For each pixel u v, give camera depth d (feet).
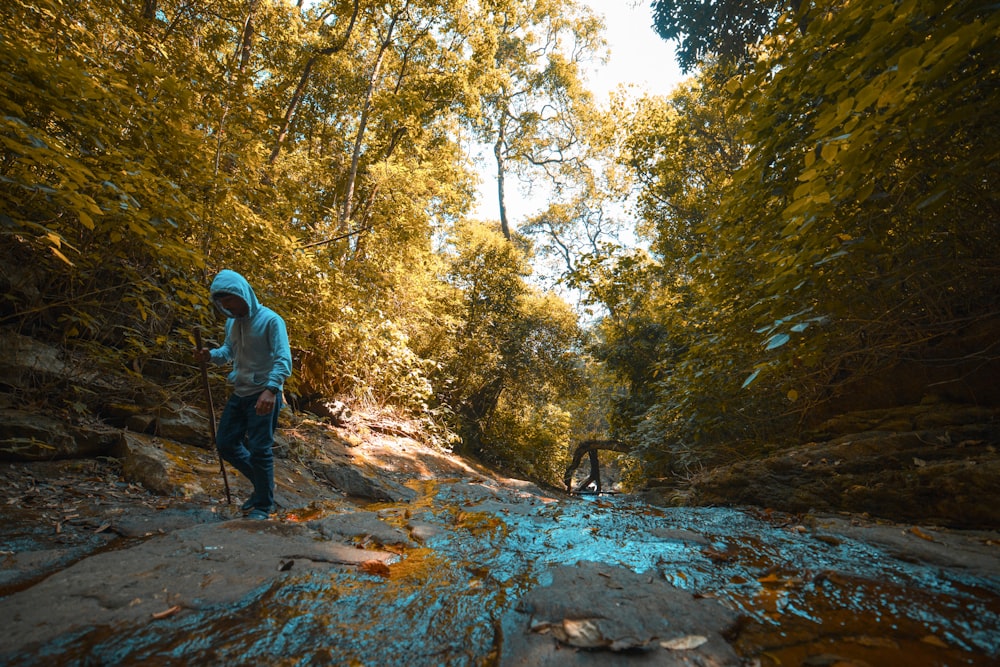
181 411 14.87
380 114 36.40
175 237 12.66
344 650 4.65
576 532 10.18
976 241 10.65
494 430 49.32
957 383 13.73
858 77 8.55
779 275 11.27
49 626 4.75
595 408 70.79
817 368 15.43
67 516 8.86
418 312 34.01
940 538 8.71
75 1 14.90
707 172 42.91
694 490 16.16
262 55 33.24
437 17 36.45
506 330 51.72
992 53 7.54
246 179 18.26
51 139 9.28
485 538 9.53
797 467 13.84
